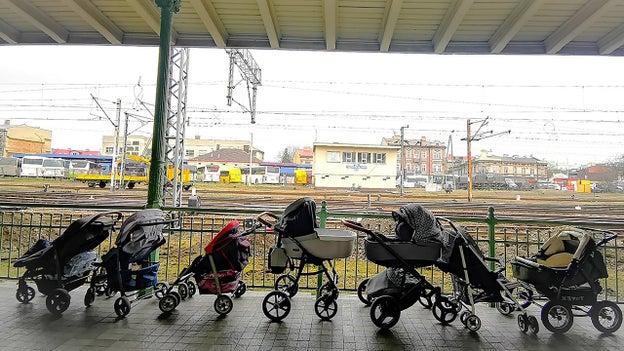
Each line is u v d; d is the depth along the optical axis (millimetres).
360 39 7047
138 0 5918
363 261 9461
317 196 26359
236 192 28375
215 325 4184
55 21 6750
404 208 4258
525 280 4320
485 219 5242
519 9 5879
